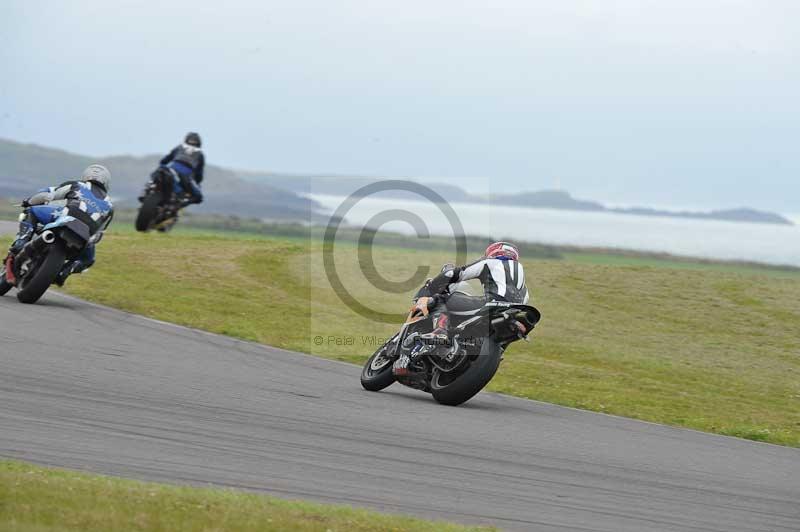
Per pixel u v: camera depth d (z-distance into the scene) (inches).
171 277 2503.7
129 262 2620.6
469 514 903.1
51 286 2148.1
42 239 1818.4
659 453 1291.8
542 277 3144.7
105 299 2091.5
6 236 2842.0
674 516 978.7
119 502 762.2
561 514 940.0
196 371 1473.9
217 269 2684.5
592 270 3280.0
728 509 1031.6
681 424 1590.8
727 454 1342.3
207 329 1955.0
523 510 938.1
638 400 1764.3
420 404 1450.5
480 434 1267.2
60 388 1212.5
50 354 1427.2
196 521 744.3
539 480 1063.0
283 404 1306.6
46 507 727.7
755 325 2719.0
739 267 6727.4
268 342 1920.5
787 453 1409.9
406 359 1459.2
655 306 2856.8
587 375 2009.1
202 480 901.2
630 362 2236.7
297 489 912.9
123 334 1715.1
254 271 2721.5
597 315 2726.4
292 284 2625.5
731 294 3036.4
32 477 793.6
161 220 3198.8
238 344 1830.7
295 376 1568.7
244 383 1430.9
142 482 837.2
